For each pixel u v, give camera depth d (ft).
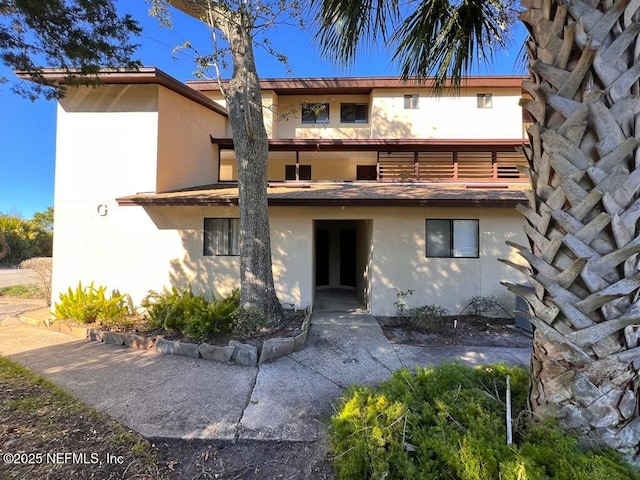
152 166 29.25
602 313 7.07
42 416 12.29
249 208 22.53
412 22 13.62
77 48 18.13
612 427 7.29
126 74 27.71
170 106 31.45
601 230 6.89
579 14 6.84
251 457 10.39
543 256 7.66
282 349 19.16
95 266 29.27
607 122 6.69
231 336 20.94
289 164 50.65
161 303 24.31
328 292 42.93
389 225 28.84
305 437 11.34
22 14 16.53
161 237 29.50
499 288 27.96
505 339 22.25
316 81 48.47
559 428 7.59
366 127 50.90
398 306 27.76
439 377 11.22
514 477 6.88
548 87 7.38
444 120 48.16
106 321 24.54
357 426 9.36
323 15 12.66
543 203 7.64
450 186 35.65
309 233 29.45
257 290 22.31
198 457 10.37
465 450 7.61
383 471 8.10
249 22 21.38
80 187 29.45
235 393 14.65
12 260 78.43
